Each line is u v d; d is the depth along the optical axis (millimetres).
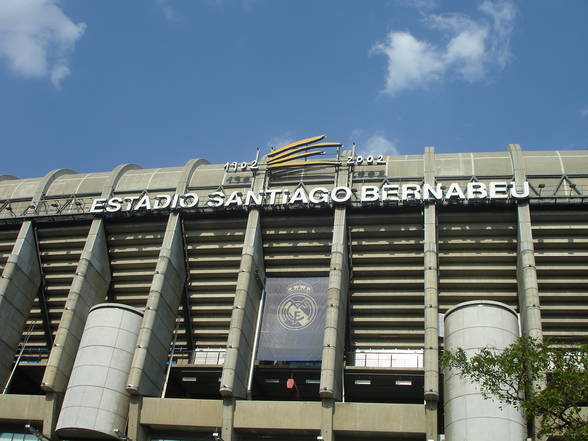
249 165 43594
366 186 40812
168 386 41625
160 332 39062
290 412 35250
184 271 42406
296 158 43000
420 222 39938
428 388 33938
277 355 39281
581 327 38094
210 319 42375
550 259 38500
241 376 37469
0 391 40469
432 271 37531
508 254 39062
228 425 35219
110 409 35906
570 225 38500
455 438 31391
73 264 44031
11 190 47125
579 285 38219
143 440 36375
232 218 41781
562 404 21500
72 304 40125
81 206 44250
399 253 40219
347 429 34406
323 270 41344
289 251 41812
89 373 36469
